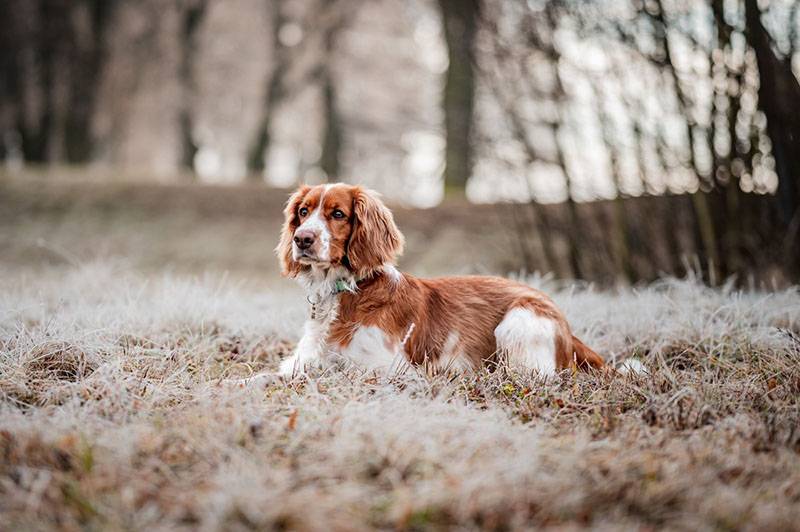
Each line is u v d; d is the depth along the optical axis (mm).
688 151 6875
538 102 7863
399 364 4230
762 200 6691
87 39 21609
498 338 4602
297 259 4426
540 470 2762
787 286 6395
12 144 25781
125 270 8711
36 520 2441
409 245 14391
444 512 2486
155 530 2361
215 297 6008
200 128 28859
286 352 5211
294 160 32656
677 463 2889
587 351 4789
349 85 24922
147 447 2951
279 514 2396
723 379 4184
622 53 7043
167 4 22484
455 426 3164
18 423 3201
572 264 8125
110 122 23766
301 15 23062
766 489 2713
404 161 27500
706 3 6539
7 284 7281
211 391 3742
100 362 4207
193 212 16688
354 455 2838
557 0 7355
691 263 7074
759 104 6445
